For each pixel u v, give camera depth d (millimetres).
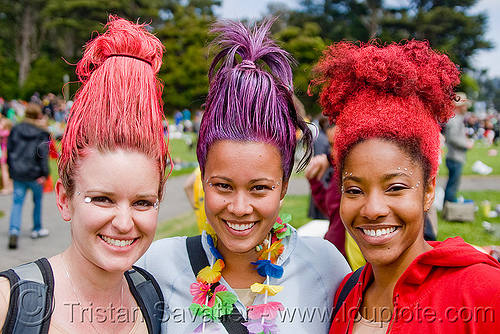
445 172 13695
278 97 1672
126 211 1421
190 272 1854
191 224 6852
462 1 43688
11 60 48156
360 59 1613
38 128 5684
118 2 41906
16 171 5574
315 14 46500
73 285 1486
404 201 1485
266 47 1776
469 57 44094
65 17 43750
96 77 1456
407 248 1551
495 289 1326
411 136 1488
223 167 1602
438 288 1441
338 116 1706
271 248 1830
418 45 1684
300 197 9844
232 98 1605
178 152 18172
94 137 1397
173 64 40594
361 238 1566
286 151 1675
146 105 1462
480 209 8250
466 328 1342
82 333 1438
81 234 1430
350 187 1557
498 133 27266
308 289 1849
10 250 5508
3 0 45500
